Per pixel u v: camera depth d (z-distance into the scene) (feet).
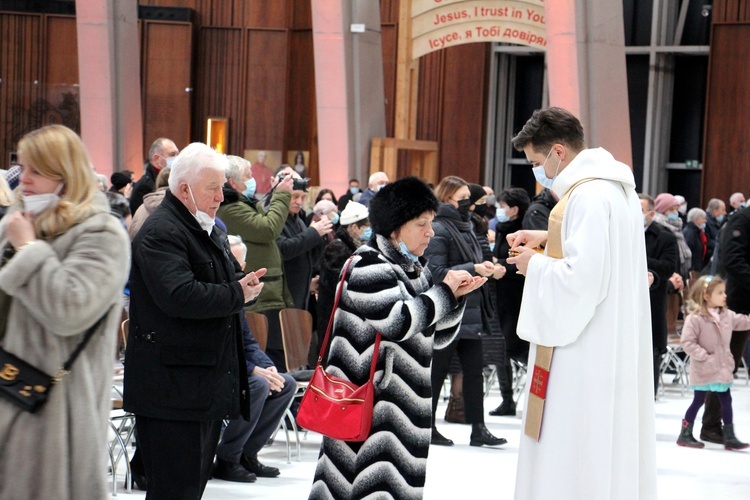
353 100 49.37
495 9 52.06
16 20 66.03
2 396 10.42
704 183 61.62
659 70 64.59
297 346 25.07
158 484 13.09
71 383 10.64
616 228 12.26
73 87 51.31
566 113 12.92
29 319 10.51
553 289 12.13
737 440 26.35
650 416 12.78
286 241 25.67
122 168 52.70
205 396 13.02
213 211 13.69
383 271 12.60
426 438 12.76
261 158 66.64
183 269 12.92
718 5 61.00
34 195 10.75
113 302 10.91
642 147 65.46
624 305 12.34
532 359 12.69
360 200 38.24
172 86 66.39
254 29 66.90
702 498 20.95
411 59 56.03
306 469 22.15
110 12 51.60
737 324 26.53
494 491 20.75
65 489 10.54
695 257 46.70
